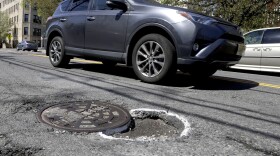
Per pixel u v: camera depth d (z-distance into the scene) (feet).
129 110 8.63
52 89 11.33
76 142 6.11
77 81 13.48
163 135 6.95
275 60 23.67
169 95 10.99
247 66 25.73
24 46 98.17
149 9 13.39
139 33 13.87
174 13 12.49
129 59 14.38
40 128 6.82
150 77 13.44
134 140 6.38
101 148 5.87
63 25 18.10
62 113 8.01
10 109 8.32
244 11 43.14
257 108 9.47
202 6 45.37
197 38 11.85
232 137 6.66
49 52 19.90
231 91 12.63
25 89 11.14
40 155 5.49
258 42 25.25
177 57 12.34
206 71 15.96
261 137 6.72
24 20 183.83
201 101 10.16
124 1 14.37
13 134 6.42
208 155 5.66
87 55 16.35
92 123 7.22
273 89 13.69
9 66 19.26
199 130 7.09
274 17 45.44
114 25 14.58
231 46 12.74
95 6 16.12
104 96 10.35
